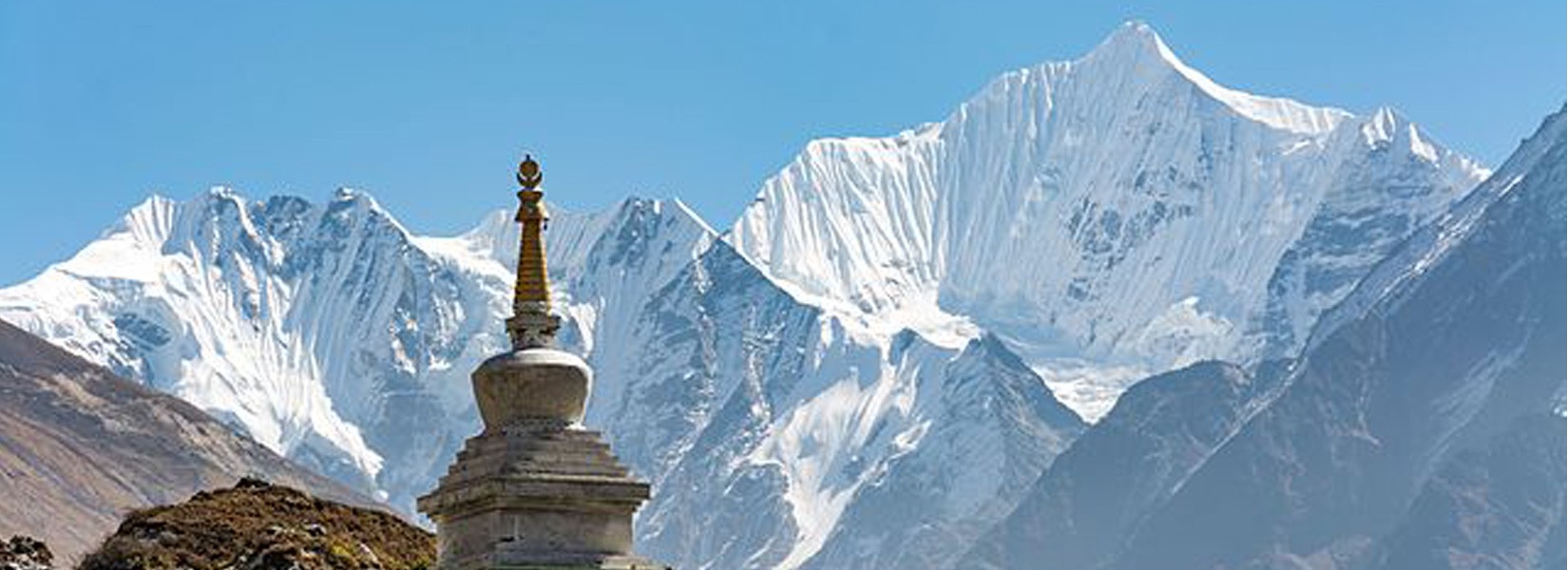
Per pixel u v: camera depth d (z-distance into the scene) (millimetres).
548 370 67625
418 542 115938
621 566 66312
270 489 116375
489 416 68312
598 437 67500
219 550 106750
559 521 66562
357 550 109312
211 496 114062
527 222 69875
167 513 110688
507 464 66625
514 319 69062
